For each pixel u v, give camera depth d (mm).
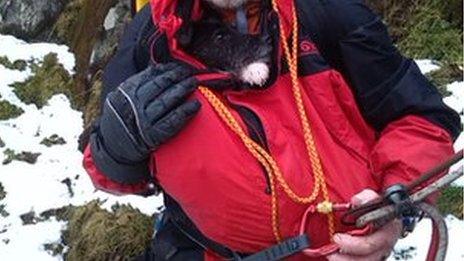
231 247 1991
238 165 1894
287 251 1918
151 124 1886
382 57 1971
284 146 1905
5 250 3338
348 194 1916
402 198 1807
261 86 1920
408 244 2842
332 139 1947
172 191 1979
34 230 3408
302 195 1896
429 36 3678
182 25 1933
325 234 1920
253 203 1900
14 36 4770
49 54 4504
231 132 1905
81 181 3609
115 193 2168
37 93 4273
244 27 1928
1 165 3770
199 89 1912
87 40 4434
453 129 2010
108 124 1953
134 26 2111
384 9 3811
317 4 1989
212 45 1928
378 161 1960
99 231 3193
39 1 4734
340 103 1965
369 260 1891
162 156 1941
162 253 2166
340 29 1979
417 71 2014
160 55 1987
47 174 3686
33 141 3926
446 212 2969
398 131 1967
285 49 1926
